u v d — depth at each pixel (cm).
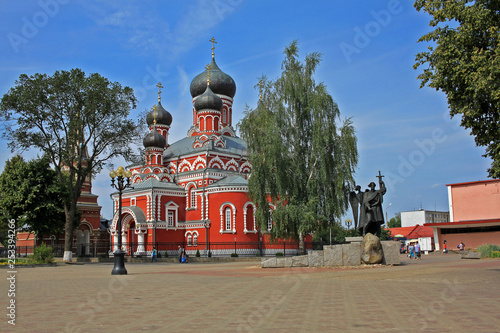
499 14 2080
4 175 6234
